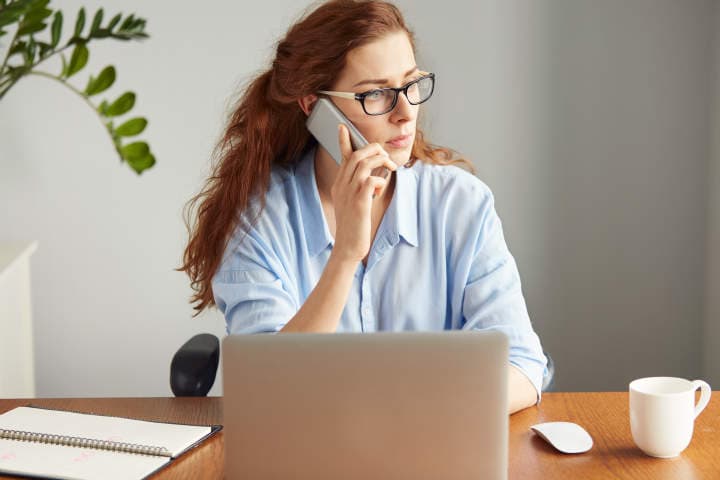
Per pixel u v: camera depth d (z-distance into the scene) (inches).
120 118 112.4
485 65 112.3
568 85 112.6
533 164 114.1
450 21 111.7
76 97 111.9
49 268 114.7
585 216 115.0
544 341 117.6
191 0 111.1
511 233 115.6
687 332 116.8
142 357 116.7
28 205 113.5
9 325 96.3
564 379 118.1
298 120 66.9
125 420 54.2
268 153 67.4
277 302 63.1
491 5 111.5
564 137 113.6
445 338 42.4
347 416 42.7
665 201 114.5
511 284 67.2
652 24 111.4
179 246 114.9
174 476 47.2
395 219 67.2
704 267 115.0
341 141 60.7
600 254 115.8
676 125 113.0
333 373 42.6
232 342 42.6
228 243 66.0
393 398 42.6
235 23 111.4
